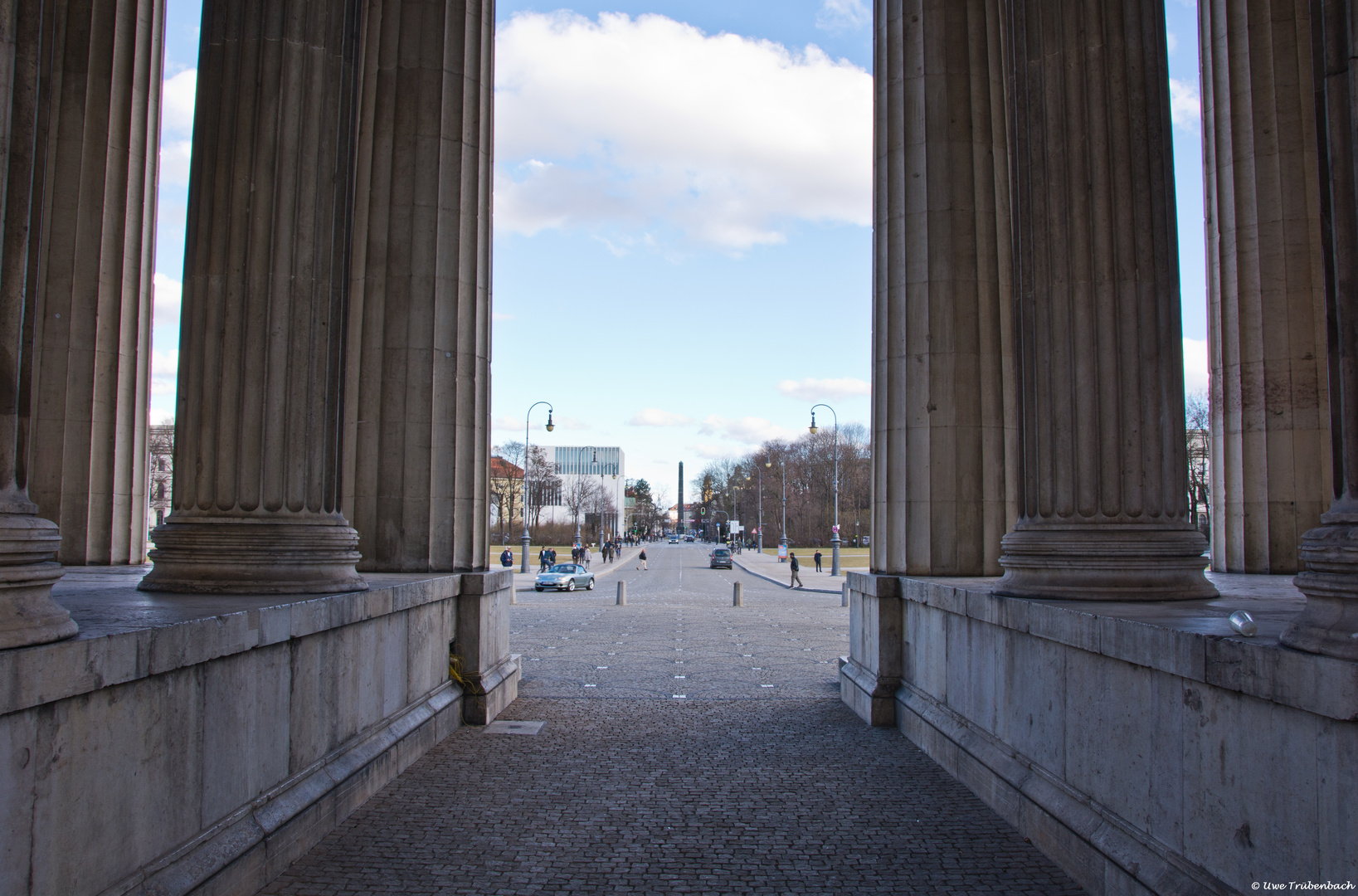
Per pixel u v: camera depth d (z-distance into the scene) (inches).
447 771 295.4
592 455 6712.6
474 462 426.3
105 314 458.6
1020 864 213.6
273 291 264.8
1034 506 266.8
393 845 223.1
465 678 374.3
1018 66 279.1
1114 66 258.2
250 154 265.1
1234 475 451.2
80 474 447.5
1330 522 143.9
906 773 295.4
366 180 420.8
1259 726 141.6
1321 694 125.8
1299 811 132.3
